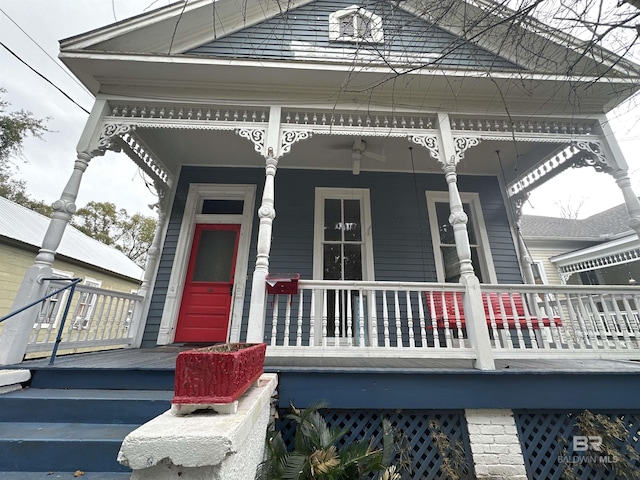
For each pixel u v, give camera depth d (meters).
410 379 2.63
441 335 4.61
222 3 4.06
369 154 4.76
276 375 2.47
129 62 3.42
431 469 2.52
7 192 13.38
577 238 10.12
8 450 1.83
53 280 2.99
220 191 5.39
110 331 3.98
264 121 3.80
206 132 4.59
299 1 4.60
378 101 3.80
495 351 2.84
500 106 3.86
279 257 4.98
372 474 2.33
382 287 3.05
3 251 6.50
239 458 1.24
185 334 4.73
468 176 5.68
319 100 3.77
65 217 3.17
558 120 3.88
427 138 3.69
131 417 2.20
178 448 0.98
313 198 5.36
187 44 4.12
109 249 12.91
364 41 3.34
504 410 2.63
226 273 5.08
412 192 5.50
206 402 1.18
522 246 5.28
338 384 2.60
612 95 3.70
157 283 4.84
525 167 5.29
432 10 3.35
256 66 3.47
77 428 2.08
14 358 2.65
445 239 5.39
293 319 4.65
